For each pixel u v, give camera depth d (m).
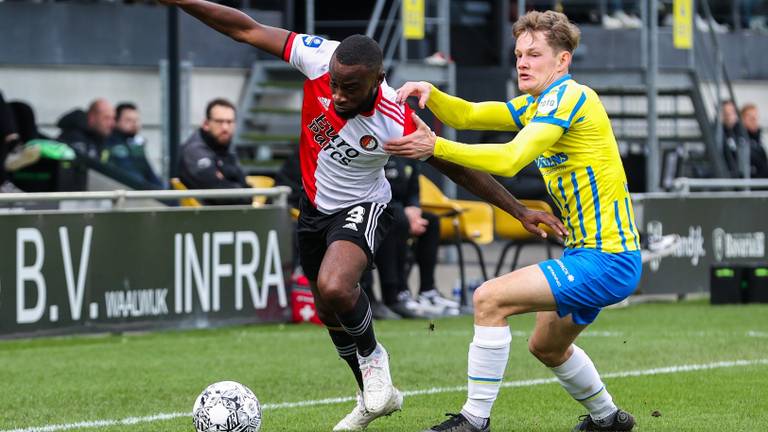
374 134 20.16
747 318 42.06
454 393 26.80
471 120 20.86
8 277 35.56
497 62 68.56
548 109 19.09
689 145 77.31
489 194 20.00
